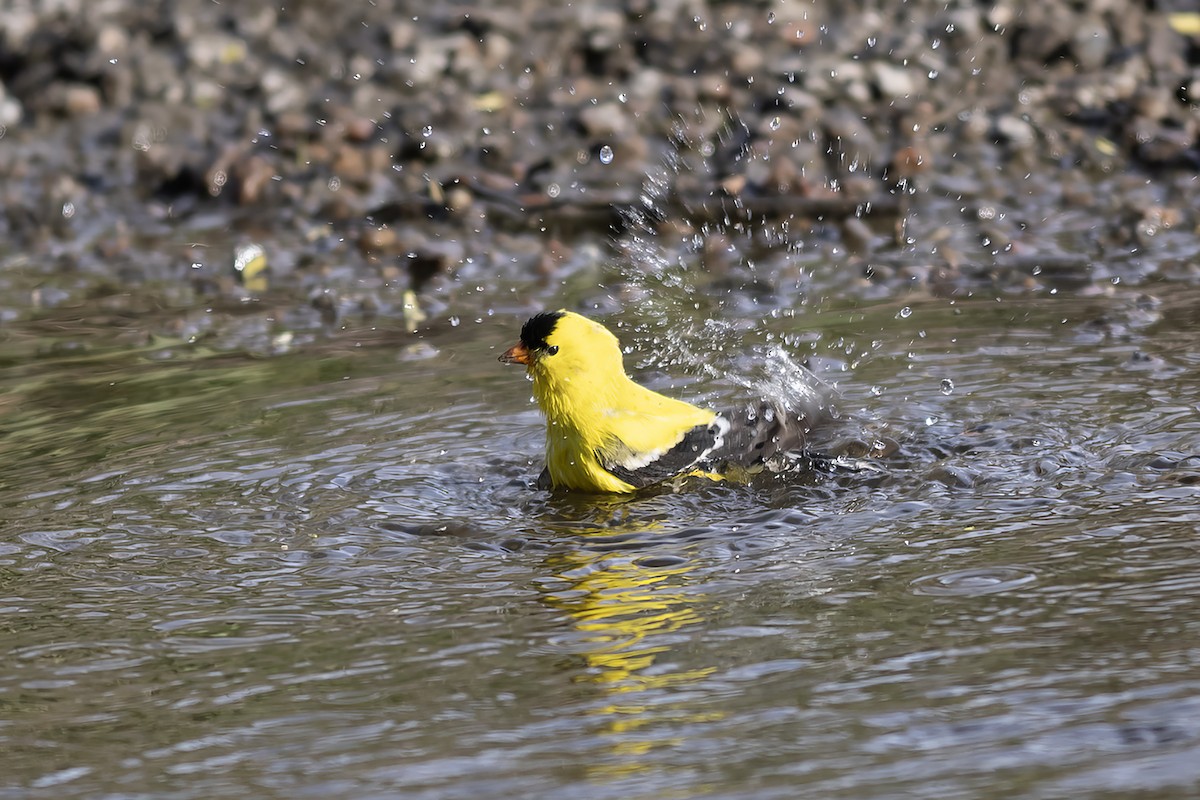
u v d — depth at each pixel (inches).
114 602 345.1
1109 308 558.9
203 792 255.6
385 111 800.3
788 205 716.7
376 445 451.5
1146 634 294.5
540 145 773.9
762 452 425.7
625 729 269.4
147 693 297.9
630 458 411.2
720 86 796.6
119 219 751.7
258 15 880.9
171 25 868.0
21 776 265.4
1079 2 839.1
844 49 826.2
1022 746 251.8
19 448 461.7
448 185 746.2
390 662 306.2
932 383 481.7
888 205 712.4
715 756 256.2
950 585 328.5
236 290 657.0
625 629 316.8
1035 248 649.6
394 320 606.2
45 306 646.5
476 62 828.6
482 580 350.3
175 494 414.9
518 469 431.8
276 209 747.4
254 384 524.7
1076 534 354.0
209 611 338.0
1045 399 458.3
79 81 842.2
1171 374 472.7
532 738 267.9
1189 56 807.1
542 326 408.8
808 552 356.8
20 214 757.3
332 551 372.8
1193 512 362.6
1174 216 673.0
